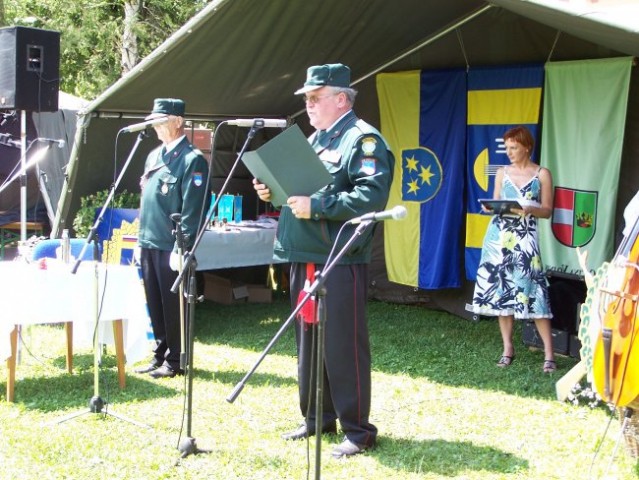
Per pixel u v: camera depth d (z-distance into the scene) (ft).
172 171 16.96
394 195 25.31
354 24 21.26
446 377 17.46
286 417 14.40
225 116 26.40
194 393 15.90
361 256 12.17
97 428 13.76
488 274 17.76
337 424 13.91
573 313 18.69
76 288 15.25
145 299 17.48
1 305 14.83
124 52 45.19
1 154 29.53
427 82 24.31
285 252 12.33
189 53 20.01
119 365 16.16
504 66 22.99
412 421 14.32
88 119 22.24
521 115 22.61
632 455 12.23
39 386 16.42
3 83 24.70
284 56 22.03
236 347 20.35
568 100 20.85
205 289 27.37
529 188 17.51
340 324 12.09
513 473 11.91
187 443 12.48
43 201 31.22
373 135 11.99
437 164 24.26
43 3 48.65
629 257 10.70
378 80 25.32
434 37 23.81
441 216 24.21
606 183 20.02
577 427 13.97
